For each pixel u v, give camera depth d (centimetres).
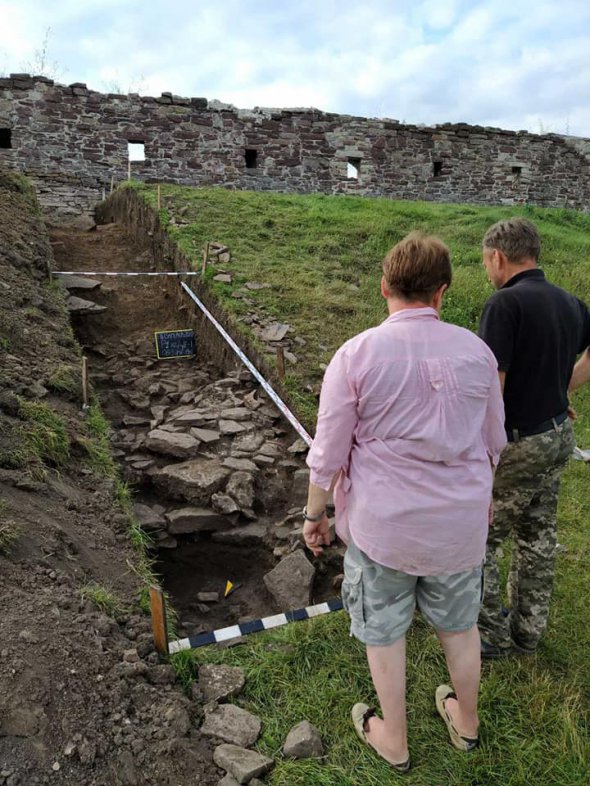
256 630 297
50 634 253
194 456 498
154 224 1025
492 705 267
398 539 199
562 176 2284
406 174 2044
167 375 685
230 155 1831
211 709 252
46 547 309
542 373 255
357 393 199
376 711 258
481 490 202
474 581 213
